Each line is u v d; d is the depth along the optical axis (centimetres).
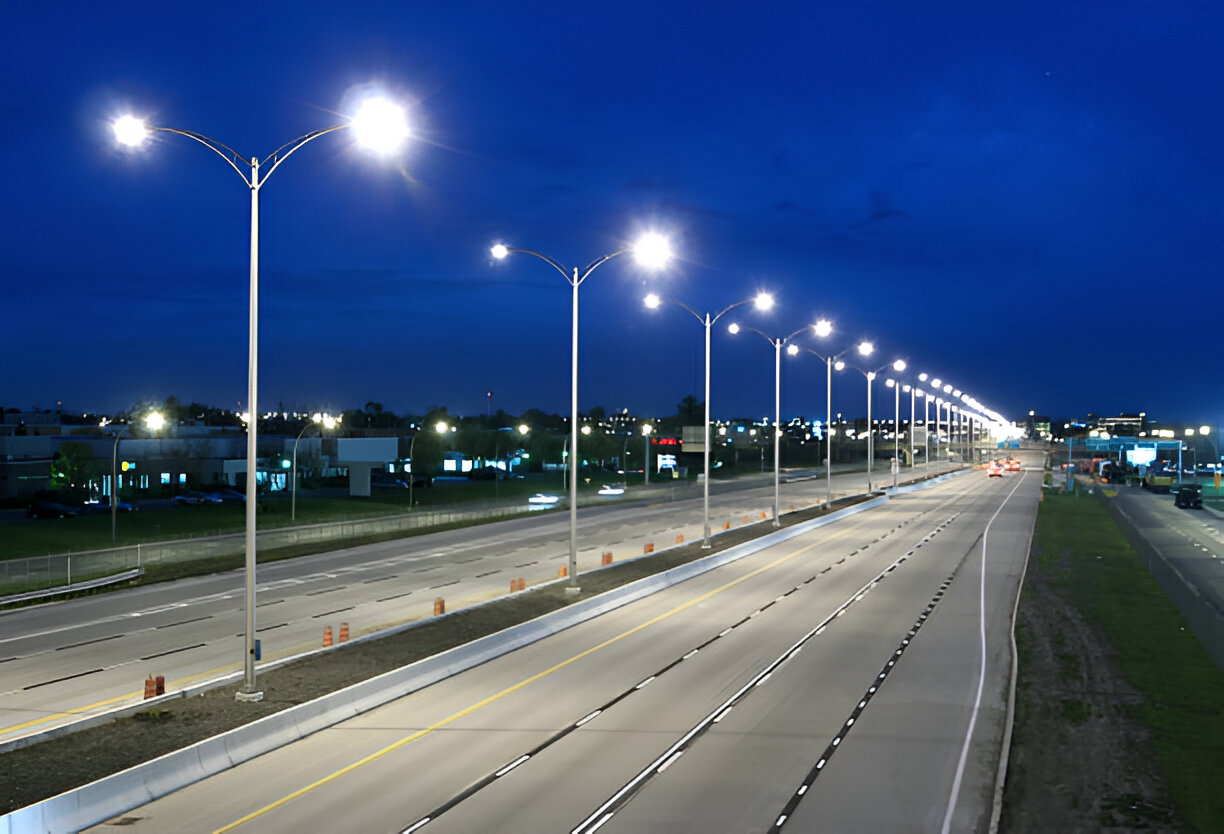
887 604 3688
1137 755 1898
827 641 2994
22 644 2869
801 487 11131
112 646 2834
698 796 1642
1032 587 4078
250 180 2098
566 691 2373
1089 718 2156
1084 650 2864
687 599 3806
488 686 2425
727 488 10994
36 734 1814
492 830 1485
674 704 2252
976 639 3033
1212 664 2703
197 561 4575
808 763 1828
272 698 2125
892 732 2036
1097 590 4003
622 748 1914
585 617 3375
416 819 1530
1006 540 5931
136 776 1619
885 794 1662
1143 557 4966
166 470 9644
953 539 6000
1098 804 1627
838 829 1502
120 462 9050
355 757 1858
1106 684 2467
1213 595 3912
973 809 1598
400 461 12794
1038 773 1784
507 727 2064
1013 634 3105
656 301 4966
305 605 3547
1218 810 1605
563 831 1483
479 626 2980
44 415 14988
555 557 4959
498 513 7475
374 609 3456
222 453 10156
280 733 1950
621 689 2394
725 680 2488
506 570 4478
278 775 1753
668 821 1527
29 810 1432
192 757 1738
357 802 1608
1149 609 3569
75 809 1503
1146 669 2636
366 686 2228
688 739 1980
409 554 5094
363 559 4894
